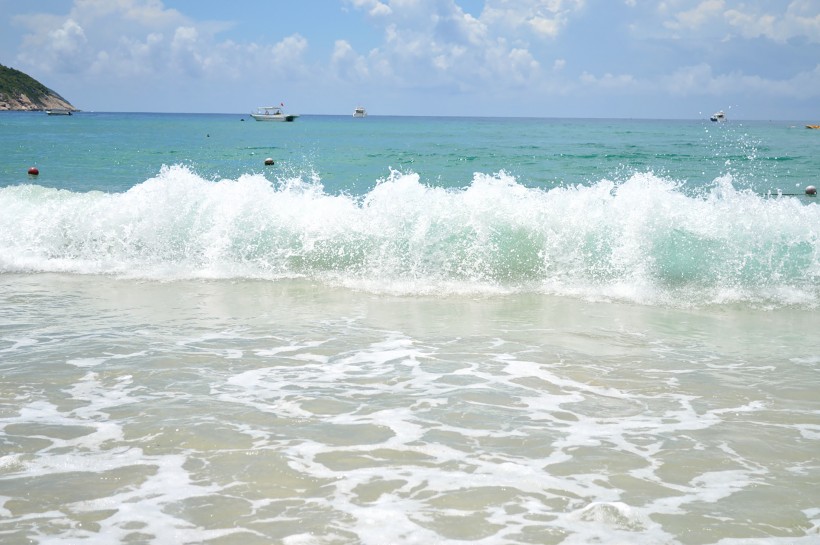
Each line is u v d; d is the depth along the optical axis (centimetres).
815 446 403
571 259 899
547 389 501
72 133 5112
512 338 640
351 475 361
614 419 444
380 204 992
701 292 833
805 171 2238
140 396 479
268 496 338
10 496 335
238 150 3309
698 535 304
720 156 2845
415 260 922
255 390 494
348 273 925
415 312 743
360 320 706
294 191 1068
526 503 332
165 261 985
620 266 882
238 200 1024
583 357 581
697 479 359
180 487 346
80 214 1036
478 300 803
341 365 555
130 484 349
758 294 823
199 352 586
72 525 309
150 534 302
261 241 977
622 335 655
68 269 960
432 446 399
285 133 5547
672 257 885
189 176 1073
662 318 727
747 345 627
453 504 331
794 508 328
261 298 807
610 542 298
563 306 776
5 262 973
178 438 407
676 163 2500
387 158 2781
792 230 901
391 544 295
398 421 437
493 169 2266
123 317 711
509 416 447
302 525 311
